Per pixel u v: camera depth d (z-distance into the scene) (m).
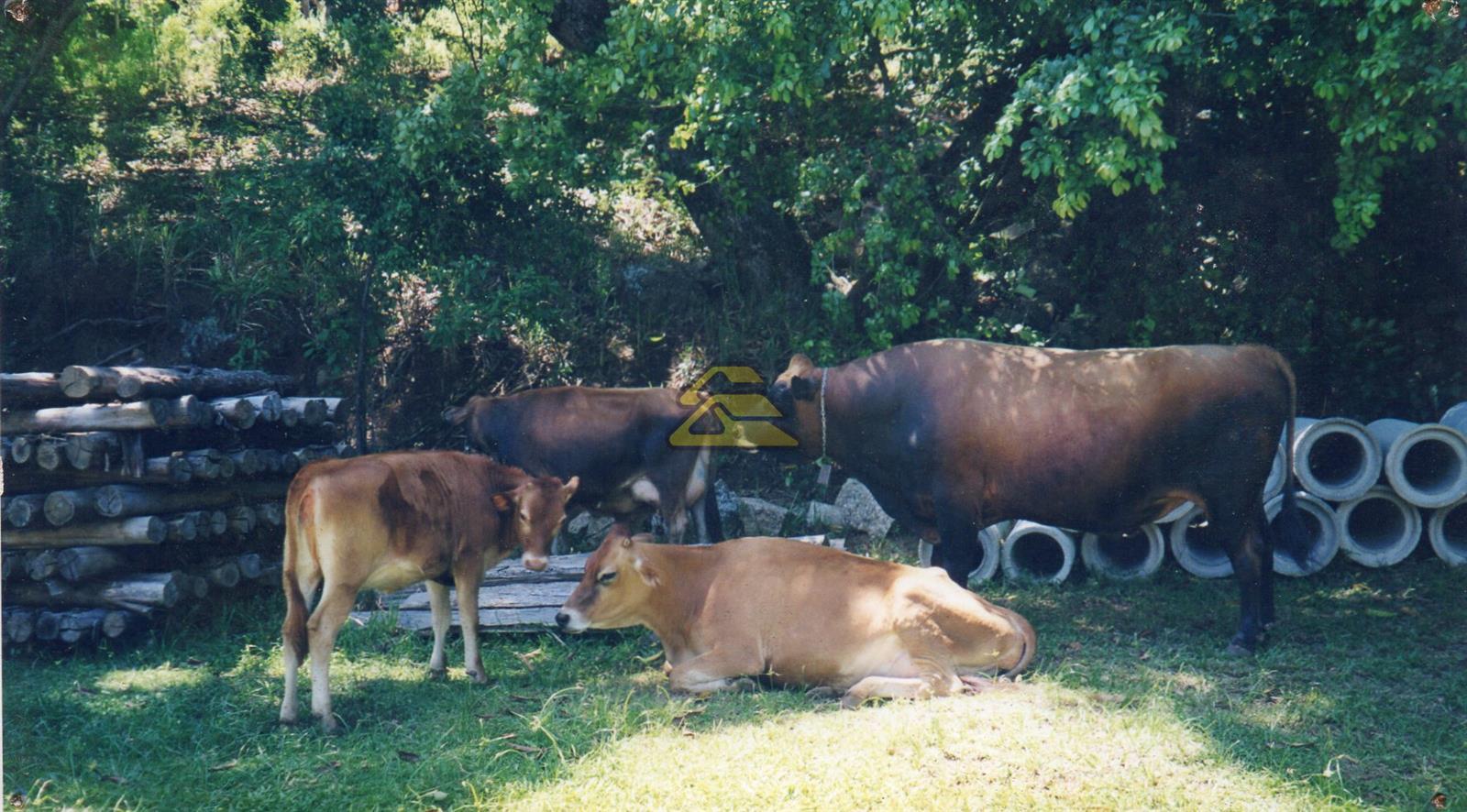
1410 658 6.81
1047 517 7.32
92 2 11.62
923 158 10.15
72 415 7.13
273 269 10.98
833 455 7.93
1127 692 6.09
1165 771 5.09
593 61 9.02
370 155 9.96
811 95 9.02
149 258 11.46
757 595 6.36
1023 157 8.16
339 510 5.82
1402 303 10.64
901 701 5.91
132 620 7.12
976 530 7.36
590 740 5.52
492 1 8.95
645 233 12.44
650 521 9.73
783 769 5.09
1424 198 10.34
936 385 7.36
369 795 4.96
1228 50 8.97
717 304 11.67
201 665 6.91
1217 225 10.73
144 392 7.26
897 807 4.74
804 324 11.12
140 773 5.23
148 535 7.07
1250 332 10.77
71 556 7.06
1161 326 10.86
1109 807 4.75
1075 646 7.04
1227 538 7.05
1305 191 10.62
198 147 12.72
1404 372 10.53
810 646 6.24
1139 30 7.65
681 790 4.93
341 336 10.52
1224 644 7.13
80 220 11.52
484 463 6.77
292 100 13.55
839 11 8.30
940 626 6.11
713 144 9.27
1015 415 7.16
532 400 8.77
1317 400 10.72
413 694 6.34
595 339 11.42
